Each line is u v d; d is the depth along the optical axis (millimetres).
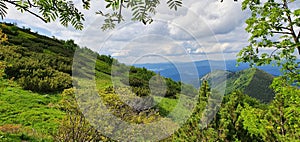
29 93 15219
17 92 14906
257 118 6730
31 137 9109
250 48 8227
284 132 6684
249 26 7949
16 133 9359
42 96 15141
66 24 1373
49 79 16844
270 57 8109
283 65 7883
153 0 867
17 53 21172
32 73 17719
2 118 11352
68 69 20156
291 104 6988
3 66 13055
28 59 20500
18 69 17891
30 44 26203
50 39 33719
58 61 21344
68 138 7086
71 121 7145
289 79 7750
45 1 1300
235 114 5824
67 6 1336
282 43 7617
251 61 8266
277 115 6742
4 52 19719
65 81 17250
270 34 7777
